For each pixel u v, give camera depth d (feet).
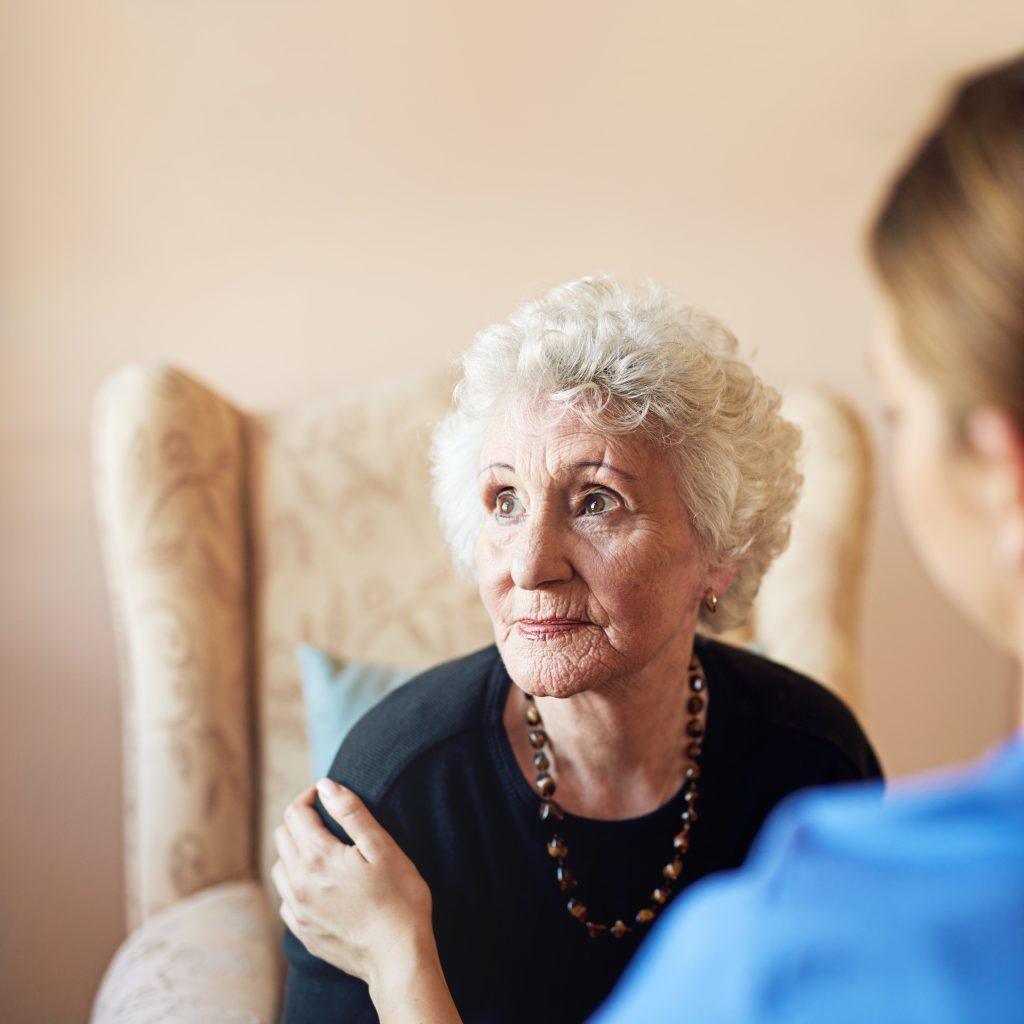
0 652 6.15
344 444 5.21
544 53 5.87
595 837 3.45
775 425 3.62
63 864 6.32
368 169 5.95
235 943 4.27
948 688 6.38
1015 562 1.53
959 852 1.39
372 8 5.82
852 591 5.18
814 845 1.50
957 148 1.50
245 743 5.00
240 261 5.99
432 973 3.05
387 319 6.04
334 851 3.25
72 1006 6.42
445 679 3.72
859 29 5.82
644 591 3.22
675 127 5.92
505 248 6.00
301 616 5.04
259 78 5.87
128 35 5.83
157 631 4.79
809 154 5.93
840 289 6.03
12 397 6.02
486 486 3.33
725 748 3.62
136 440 4.81
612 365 3.23
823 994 1.40
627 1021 1.55
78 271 5.97
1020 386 1.41
